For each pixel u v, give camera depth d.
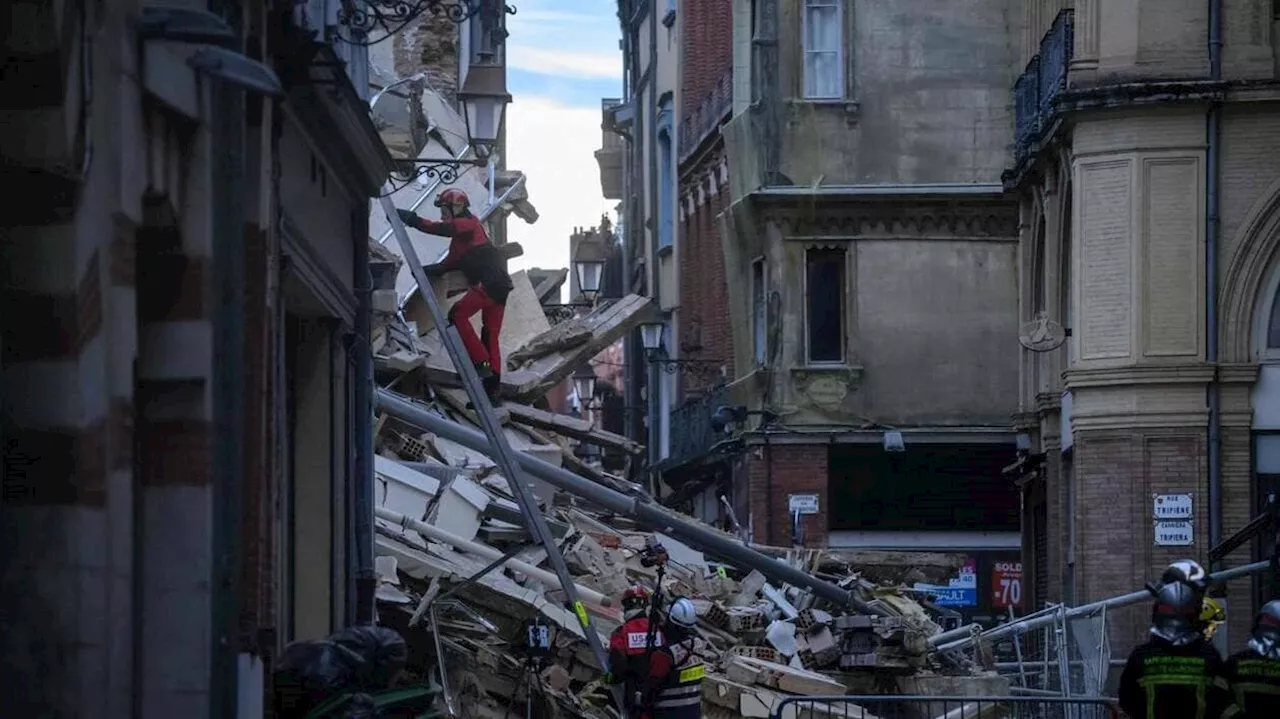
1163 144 29.33
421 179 28.25
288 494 15.27
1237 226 29.23
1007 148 38.53
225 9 10.80
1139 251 29.31
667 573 23.59
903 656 21.78
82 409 8.99
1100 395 29.53
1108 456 29.47
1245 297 29.19
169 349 10.53
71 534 9.03
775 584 25.92
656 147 53.56
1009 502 38.50
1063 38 31.36
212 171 9.92
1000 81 38.53
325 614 15.38
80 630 9.05
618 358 84.00
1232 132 29.30
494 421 17.31
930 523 38.50
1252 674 11.83
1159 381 29.17
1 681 9.01
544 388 30.81
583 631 18.56
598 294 54.28
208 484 10.53
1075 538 30.33
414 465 22.34
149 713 10.45
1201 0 29.33
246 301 11.49
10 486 9.02
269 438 11.91
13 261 8.88
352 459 16.59
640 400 57.56
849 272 38.44
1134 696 12.00
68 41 8.63
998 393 38.50
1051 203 32.78
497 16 16.20
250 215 11.50
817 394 38.38
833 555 26.58
